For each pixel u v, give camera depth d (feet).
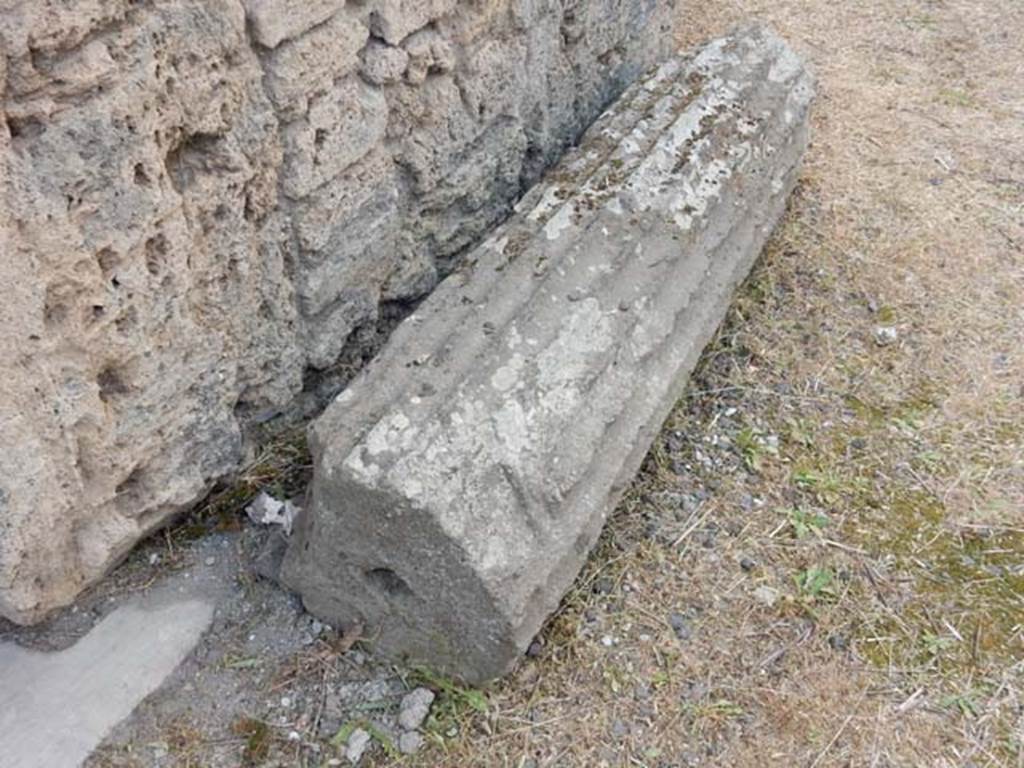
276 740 7.48
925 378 10.98
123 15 6.33
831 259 12.40
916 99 15.49
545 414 7.91
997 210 13.35
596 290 8.93
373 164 8.95
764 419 10.37
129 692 7.60
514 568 7.27
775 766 7.62
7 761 7.14
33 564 7.00
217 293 7.77
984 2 17.93
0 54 5.70
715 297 10.14
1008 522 9.50
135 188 6.72
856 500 9.63
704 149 10.71
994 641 8.54
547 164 11.65
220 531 8.60
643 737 7.72
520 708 7.79
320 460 7.39
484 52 9.85
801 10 17.63
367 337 9.75
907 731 7.88
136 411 7.31
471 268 9.09
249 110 7.54
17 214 6.07
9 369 6.30
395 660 7.95
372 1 8.38
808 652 8.35
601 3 11.62
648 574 8.80
